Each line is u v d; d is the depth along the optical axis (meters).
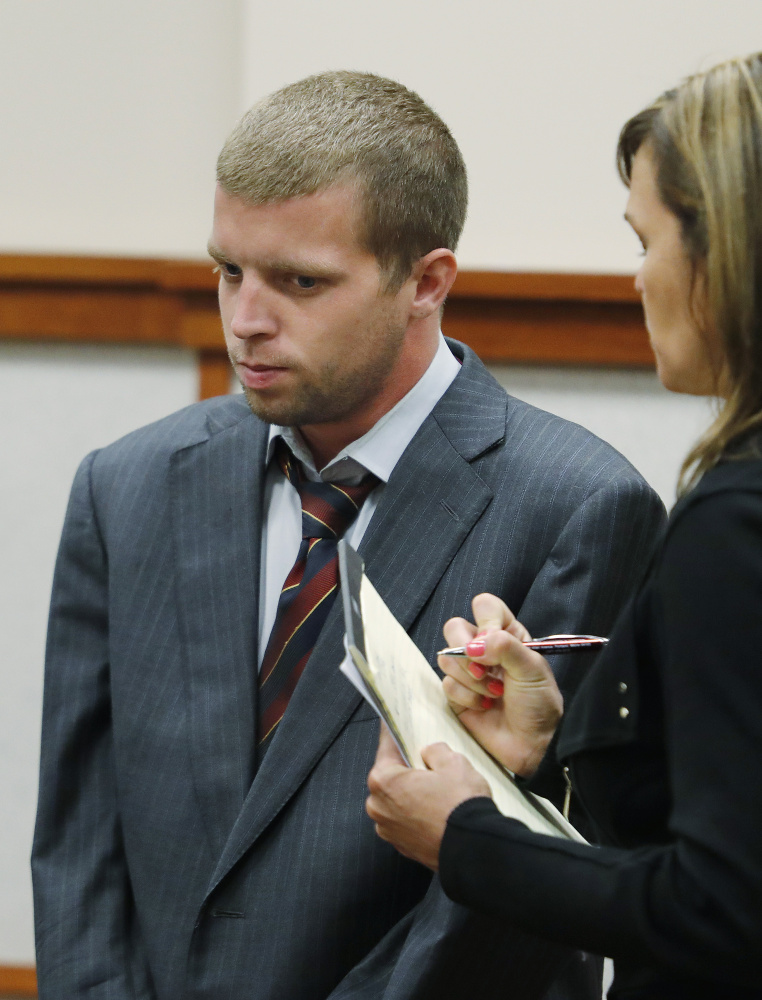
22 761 8.59
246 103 8.11
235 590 4.59
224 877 4.27
